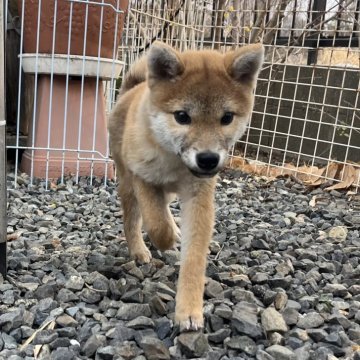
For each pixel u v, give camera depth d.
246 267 0.50
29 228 0.58
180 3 0.95
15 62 0.92
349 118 0.98
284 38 1.09
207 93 0.41
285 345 0.36
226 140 0.42
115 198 0.72
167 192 0.47
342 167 0.86
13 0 0.92
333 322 0.38
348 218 0.69
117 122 0.51
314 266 0.50
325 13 0.96
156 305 0.39
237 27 0.99
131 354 0.33
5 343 0.34
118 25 0.81
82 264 0.47
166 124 0.42
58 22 0.77
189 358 0.33
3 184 0.42
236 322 0.36
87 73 0.79
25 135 0.92
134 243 0.50
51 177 0.80
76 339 0.35
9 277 0.43
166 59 0.41
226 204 0.74
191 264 0.39
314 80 1.02
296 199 0.79
